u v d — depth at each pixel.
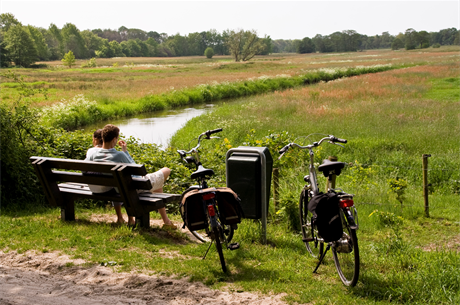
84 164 4.86
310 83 43.22
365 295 3.46
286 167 8.89
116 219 5.78
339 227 3.41
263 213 4.93
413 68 45.97
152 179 5.14
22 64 108.06
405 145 12.05
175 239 4.98
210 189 3.84
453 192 8.54
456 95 23.47
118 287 3.43
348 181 8.96
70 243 4.41
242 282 3.66
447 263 4.11
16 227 5.03
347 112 18.16
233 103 26.94
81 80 46.59
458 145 11.72
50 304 2.96
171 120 23.08
